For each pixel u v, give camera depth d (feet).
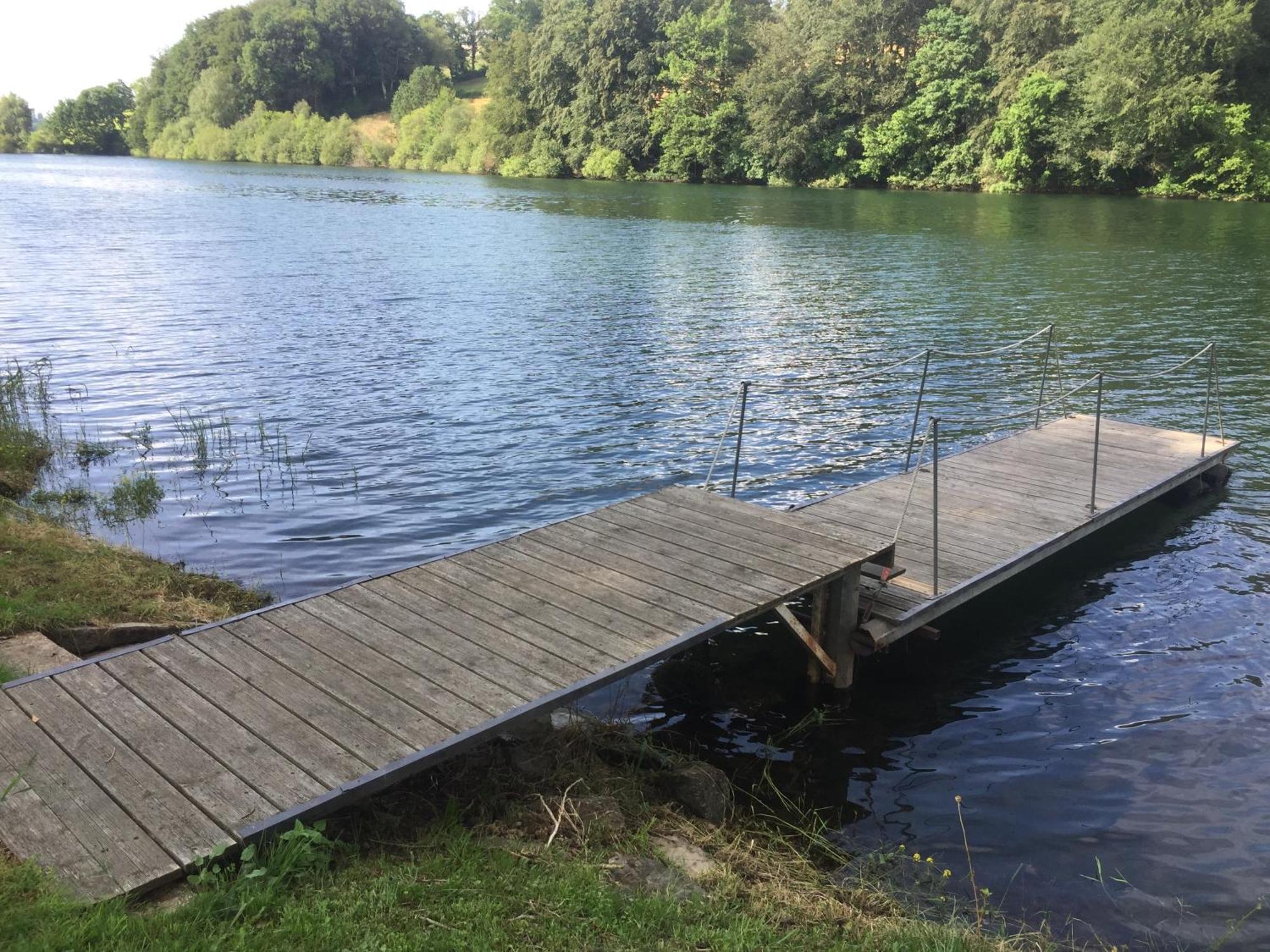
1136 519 39.78
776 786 22.33
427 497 39.88
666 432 49.19
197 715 18.02
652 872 16.53
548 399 54.80
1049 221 156.87
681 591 23.80
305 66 396.16
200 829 14.99
